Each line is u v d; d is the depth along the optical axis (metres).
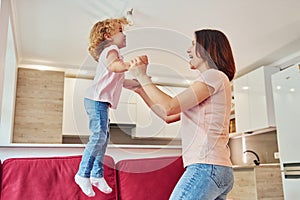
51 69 4.57
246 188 4.02
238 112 4.86
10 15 2.83
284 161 3.66
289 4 2.98
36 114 4.26
